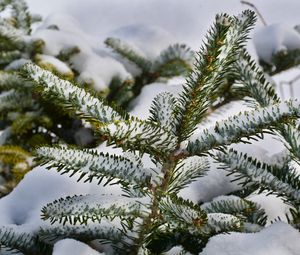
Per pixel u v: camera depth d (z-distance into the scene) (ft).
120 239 3.23
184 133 2.84
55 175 3.85
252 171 3.22
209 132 2.88
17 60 5.78
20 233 3.33
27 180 3.85
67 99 2.79
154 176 2.94
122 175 2.89
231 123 2.83
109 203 2.99
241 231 3.17
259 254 2.93
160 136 2.75
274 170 3.21
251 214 3.43
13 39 5.87
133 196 3.27
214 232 3.02
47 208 2.96
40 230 3.29
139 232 3.09
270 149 4.79
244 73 3.48
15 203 3.74
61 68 5.44
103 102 2.85
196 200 3.84
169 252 3.31
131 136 2.69
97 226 3.27
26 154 5.23
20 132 5.68
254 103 3.53
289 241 2.98
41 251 3.28
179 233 3.36
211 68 2.72
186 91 2.79
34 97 5.58
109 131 2.64
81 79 5.63
